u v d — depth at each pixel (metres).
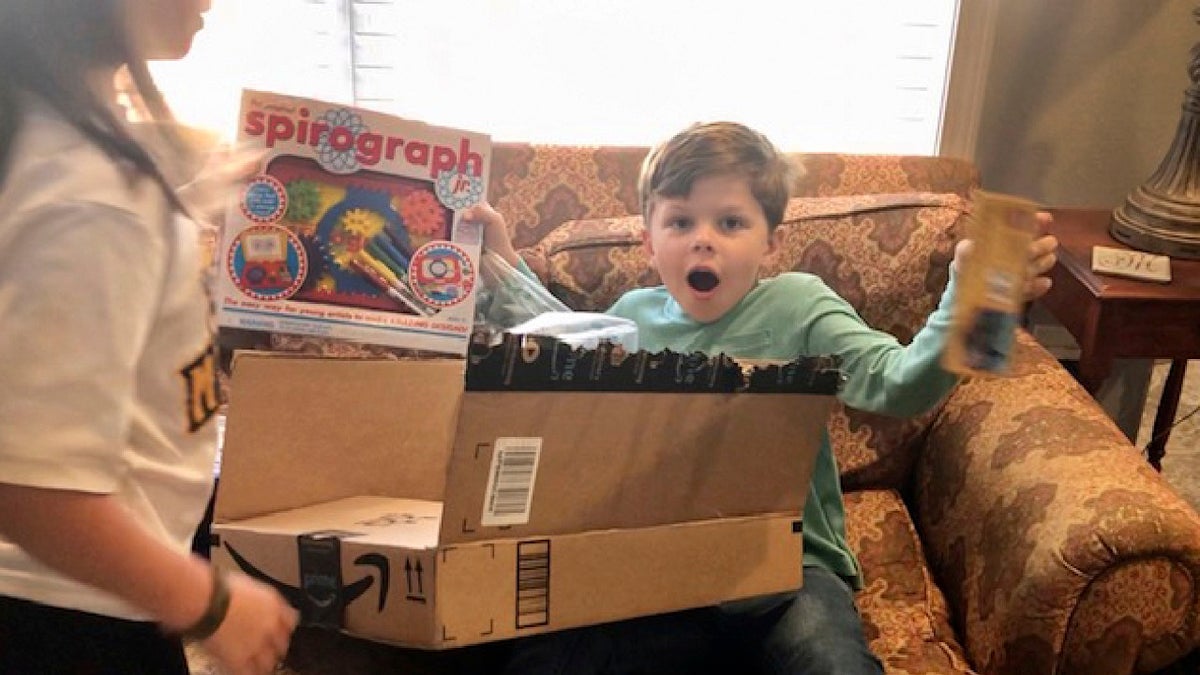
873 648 1.47
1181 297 1.85
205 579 0.87
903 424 1.72
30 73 0.78
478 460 1.10
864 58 2.15
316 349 1.52
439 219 1.41
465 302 1.41
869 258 1.71
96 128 0.80
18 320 0.77
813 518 1.47
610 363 1.10
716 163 1.43
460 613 1.14
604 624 1.37
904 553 1.63
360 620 1.18
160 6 0.83
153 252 0.82
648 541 1.20
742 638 1.43
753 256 1.47
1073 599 1.32
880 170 1.91
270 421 1.28
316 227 1.38
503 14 2.06
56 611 0.92
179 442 0.94
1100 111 2.29
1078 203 2.38
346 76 2.09
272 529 1.20
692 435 1.17
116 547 0.82
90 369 0.78
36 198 0.77
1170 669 1.63
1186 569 1.31
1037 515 1.39
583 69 2.12
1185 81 2.26
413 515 1.29
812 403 1.20
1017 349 1.75
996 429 1.59
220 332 1.47
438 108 2.14
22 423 0.77
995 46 2.23
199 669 1.32
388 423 1.35
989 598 1.43
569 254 1.71
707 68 2.13
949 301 1.19
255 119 1.35
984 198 1.07
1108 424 1.56
